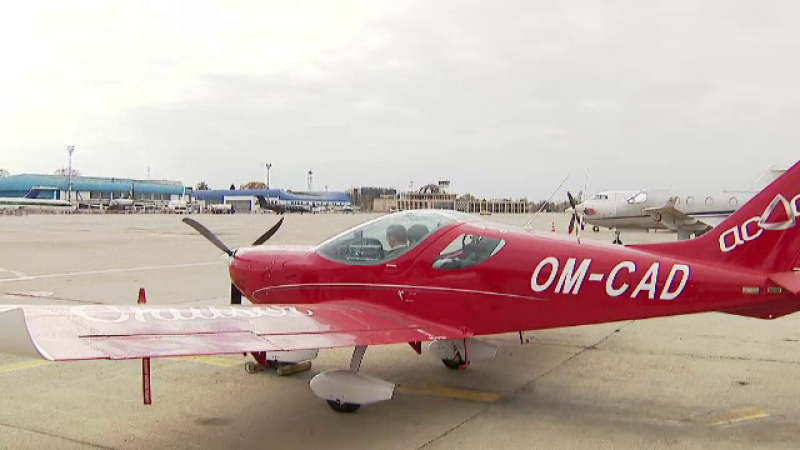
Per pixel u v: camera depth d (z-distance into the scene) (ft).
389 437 15.30
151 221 162.40
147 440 15.12
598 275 16.71
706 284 16.07
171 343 12.57
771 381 19.99
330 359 23.30
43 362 22.52
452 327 18.04
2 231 107.24
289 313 16.74
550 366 22.22
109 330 12.57
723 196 82.84
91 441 15.03
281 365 21.38
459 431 15.70
